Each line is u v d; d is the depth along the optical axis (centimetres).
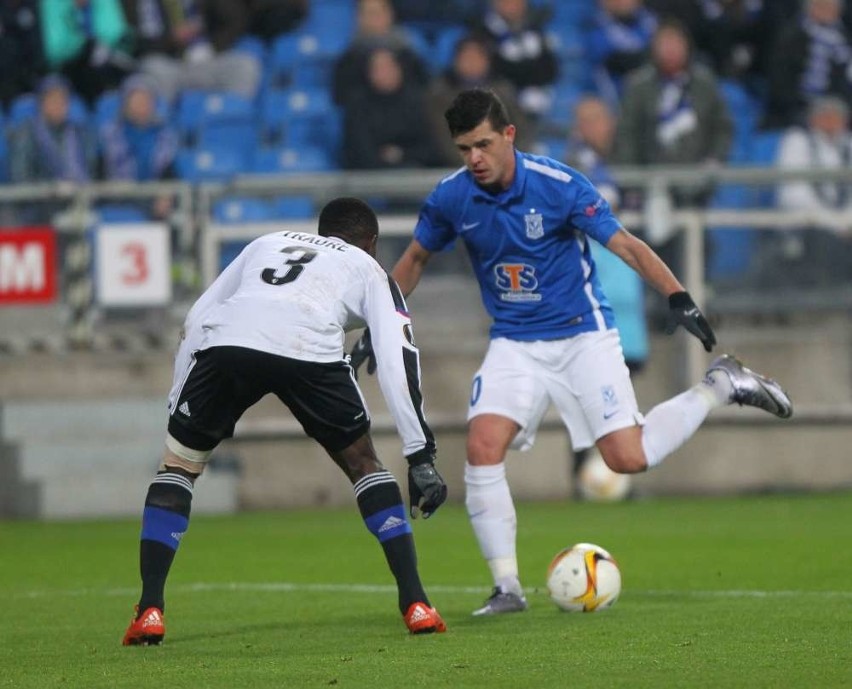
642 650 2150
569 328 2719
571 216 2648
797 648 2144
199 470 2352
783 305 5250
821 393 5316
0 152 6091
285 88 6525
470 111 2578
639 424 2716
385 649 2195
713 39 6681
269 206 5081
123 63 6353
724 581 3141
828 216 5256
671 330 2578
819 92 6294
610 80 6519
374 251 2475
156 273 5106
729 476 5331
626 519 4528
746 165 6222
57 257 5106
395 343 2283
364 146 5572
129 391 5153
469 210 2694
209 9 6469
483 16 6550
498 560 2655
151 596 2286
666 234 5153
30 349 5128
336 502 5188
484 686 1872
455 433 5169
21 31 6366
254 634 2427
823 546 3741
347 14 6738
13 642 2412
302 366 2289
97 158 5725
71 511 4916
